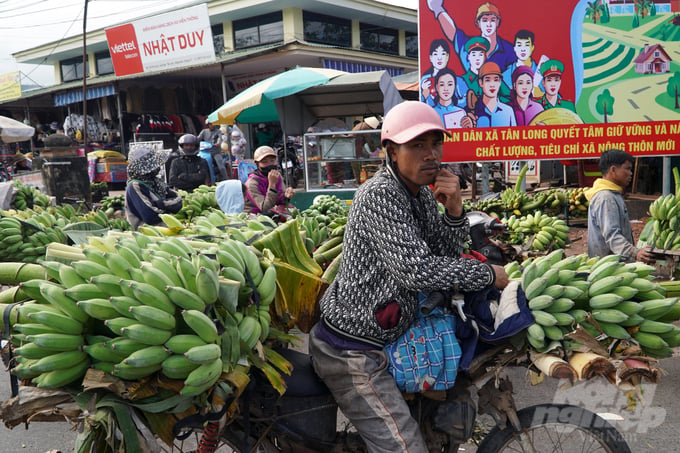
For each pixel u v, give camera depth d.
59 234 5.00
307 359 2.49
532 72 7.76
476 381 2.32
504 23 7.70
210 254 2.23
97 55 24.72
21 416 1.94
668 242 3.78
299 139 11.16
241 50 19.95
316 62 18.31
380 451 2.17
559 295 2.21
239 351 2.02
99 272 1.97
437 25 7.80
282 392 2.10
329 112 10.12
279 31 19.34
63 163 9.94
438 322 2.23
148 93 20.67
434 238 2.33
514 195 7.70
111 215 8.23
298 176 12.39
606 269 2.34
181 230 2.96
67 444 3.75
